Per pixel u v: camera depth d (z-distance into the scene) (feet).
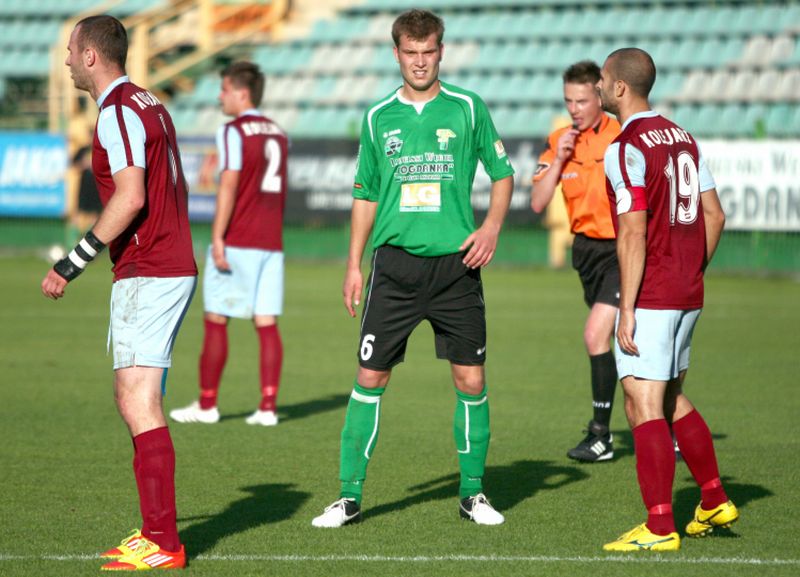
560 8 322.75
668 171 56.59
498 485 73.00
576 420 97.30
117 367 54.13
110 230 52.16
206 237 270.87
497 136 63.21
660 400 56.95
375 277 62.90
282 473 75.66
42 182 281.13
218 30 355.15
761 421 95.76
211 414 96.78
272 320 96.07
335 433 91.25
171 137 55.42
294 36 347.15
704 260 59.77
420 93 62.34
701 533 59.62
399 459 80.89
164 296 54.03
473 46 320.29
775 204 232.32
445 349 63.31
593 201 83.41
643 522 63.10
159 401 54.39
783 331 160.04
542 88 303.07
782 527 61.98
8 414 97.04
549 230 262.26
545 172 87.04
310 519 63.41
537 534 60.39
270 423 95.30
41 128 321.11
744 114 276.82
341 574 52.42
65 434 88.38
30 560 54.49
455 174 61.67
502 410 102.01
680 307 56.59
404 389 115.14
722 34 297.33
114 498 67.77
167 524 53.36
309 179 271.08
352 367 130.62
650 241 56.85
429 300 62.23
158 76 335.06
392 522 62.95
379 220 62.75
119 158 52.49
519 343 149.59
